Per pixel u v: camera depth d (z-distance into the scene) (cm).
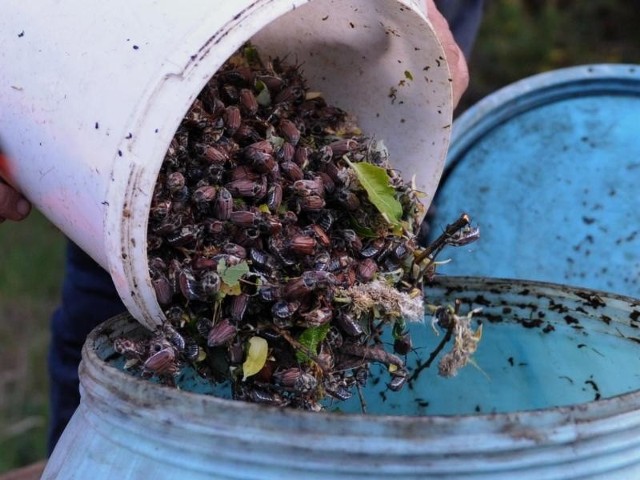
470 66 221
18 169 68
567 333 76
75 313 110
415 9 67
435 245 71
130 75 58
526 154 99
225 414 50
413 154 78
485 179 100
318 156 70
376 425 48
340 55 77
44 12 63
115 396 55
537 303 77
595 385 75
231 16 57
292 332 66
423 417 48
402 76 75
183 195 64
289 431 49
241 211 65
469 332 72
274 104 73
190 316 65
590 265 95
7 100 65
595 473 50
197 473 51
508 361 79
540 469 49
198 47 56
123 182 57
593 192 96
